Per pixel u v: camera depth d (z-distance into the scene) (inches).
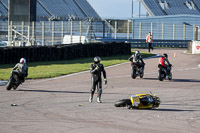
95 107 1812.3
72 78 3230.8
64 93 2347.4
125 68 4082.2
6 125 1350.9
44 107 1797.5
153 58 5359.3
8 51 4227.4
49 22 6702.8
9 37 7037.4
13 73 2458.2
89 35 6717.5
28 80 3085.6
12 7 7755.9
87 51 5344.5
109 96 2226.9
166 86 2741.1
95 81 1990.7
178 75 3513.8
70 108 1772.9
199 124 1422.2
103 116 1561.3
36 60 4598.9
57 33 6727.4
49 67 4001.0
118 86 2731.3
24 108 1759.4
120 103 1774.1
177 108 1813.5
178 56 5664.4
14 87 2485.2
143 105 1750.7
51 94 2295.8
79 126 1347.2
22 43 6909.5
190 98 2162.9
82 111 1686.8
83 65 4256.9
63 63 4475.9
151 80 3125.0
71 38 6515.8
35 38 6756.9
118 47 5762.8
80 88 2608.3
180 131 1286.9
